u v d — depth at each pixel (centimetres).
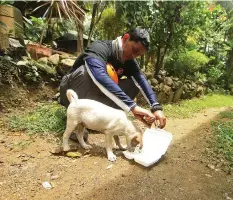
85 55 237
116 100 218
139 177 195
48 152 231
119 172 200
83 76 240
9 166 208
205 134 301
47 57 418
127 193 178
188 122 354
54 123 280
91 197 173
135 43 230
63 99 268
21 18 423
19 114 321
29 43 420
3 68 353
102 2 450
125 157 221
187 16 467
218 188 192
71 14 421
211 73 620
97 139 265
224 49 668
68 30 564
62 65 402
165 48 482
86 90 243
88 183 187
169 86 464
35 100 369
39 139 255
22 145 241
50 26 517
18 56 386
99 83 221
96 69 223
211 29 641
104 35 502
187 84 518
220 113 408
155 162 215
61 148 234
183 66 532
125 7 443
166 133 239
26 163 213
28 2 524
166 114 388
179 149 254
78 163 213
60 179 192
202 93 561
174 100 477
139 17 450
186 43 550
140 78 263
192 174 207
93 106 216
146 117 215
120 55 242
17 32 393
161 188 185
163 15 457
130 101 217
